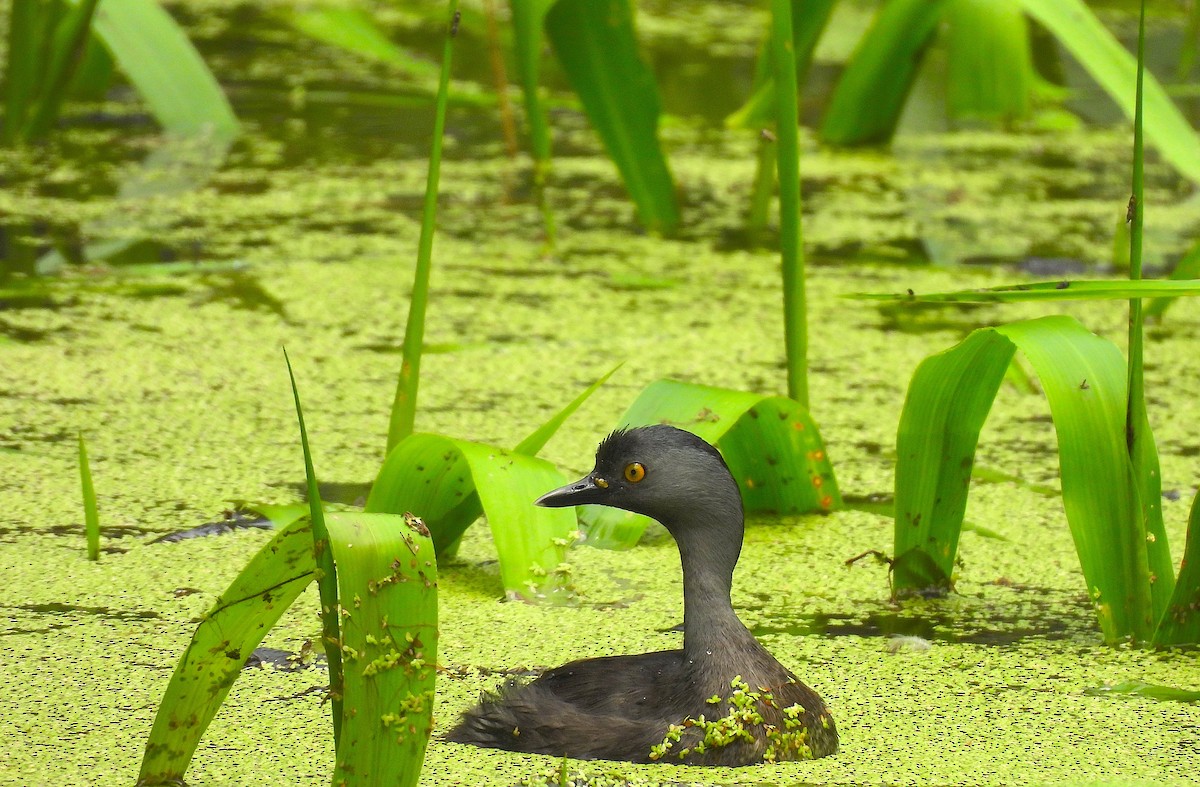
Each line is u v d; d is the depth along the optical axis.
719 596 6.80
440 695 7.17
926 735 6.79
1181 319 13.93
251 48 24.42
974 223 16.45
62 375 11.72
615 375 12.07
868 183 18.03
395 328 13.06
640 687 6.79
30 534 9.04
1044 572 8.88
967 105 20.36
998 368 7.79
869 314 13.80
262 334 12.80
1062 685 7.34
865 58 18.88
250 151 18.64
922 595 8.52
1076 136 20.47
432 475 8.48
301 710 6.95
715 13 29.28
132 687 7.15
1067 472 7.60
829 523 9.52
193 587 8.37
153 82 18.20
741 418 9.21
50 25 18.22
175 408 11.18
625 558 8.98
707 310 13.71
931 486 8.21
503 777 6.28
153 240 15.14
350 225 15.97
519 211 16.69
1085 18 10.88
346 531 5.28
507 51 24.25
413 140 19.64
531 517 8.35
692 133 20.14
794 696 6.60
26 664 7.38
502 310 13.54
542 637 7.84
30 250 14.63
